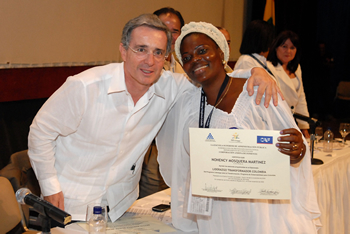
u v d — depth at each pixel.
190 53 1.51
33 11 3.71
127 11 4.78
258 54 3.36
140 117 1.70
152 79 1.57
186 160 1.71
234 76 1.66
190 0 5.91
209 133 1.42
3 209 1.86
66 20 4.04
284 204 1.58
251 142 1.40
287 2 8.18
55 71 4.00
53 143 1.68
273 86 1.54
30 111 4.00
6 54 3.53
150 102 1.72
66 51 4.09
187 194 1.65
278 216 1.56
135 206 1.93
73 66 4.21
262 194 1.40
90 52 4.36
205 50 1.50
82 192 1.72
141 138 1.78
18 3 3.57
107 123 1.64
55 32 3.95
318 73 9.10
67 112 1.59
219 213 1.59
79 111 1.59
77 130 1.67
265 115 1.54
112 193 1.75
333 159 2.68
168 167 1.94
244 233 1.57
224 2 6.79
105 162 1.72
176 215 1.66
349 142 3.31
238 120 1.51
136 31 1.51
